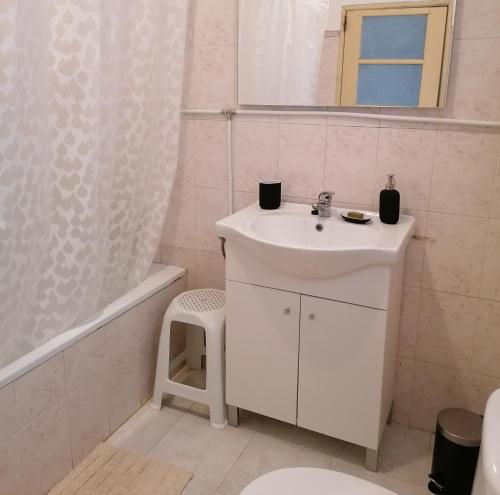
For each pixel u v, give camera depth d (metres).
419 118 1.76
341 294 1.66
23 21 1.33
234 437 2.01
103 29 1.63
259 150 2.07
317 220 1.87
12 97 1.32
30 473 1.63
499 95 1.66
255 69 1.98
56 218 1.64
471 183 1.77
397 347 2.03
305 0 1.83
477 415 1.79
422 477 1.83
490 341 1.88
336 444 1.98
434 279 1.91
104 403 1.94
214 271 2.33
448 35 1.65
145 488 1.74
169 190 2.15
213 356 1.99
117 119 1.82
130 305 2.00
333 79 1.86
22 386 1.55
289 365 1.83
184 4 1.96
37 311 1.67
